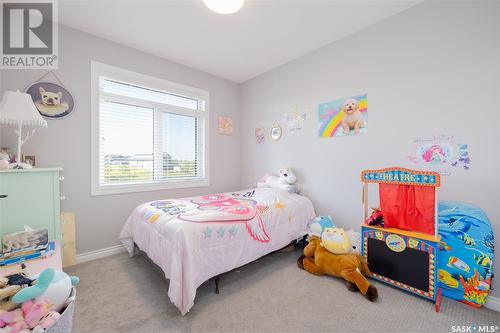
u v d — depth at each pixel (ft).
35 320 2.21
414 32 6.28
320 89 8.64
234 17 6.75
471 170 5.40
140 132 8.93
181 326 4.43
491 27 5.12
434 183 5.08
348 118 7.79
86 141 7.49
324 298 5.32
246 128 12.07
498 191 5.06
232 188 12.06
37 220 4.73
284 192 8.87
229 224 5.82
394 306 4.99
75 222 7.34
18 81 6.42
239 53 9.00
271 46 8.48
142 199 8.83
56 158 6.96
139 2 6.09
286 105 9.96
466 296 5.00
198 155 10.87
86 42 7.46
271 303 5.14
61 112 7.02
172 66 9.59
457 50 5.59
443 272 5.29
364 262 6.00
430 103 6.02
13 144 6.27
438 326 4.41
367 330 4.32
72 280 2.89
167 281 5.85
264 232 6.66
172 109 9.80
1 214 4.36
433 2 5.94
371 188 7.25
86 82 7.47
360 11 6.51
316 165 8.83
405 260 5.32
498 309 4.87
